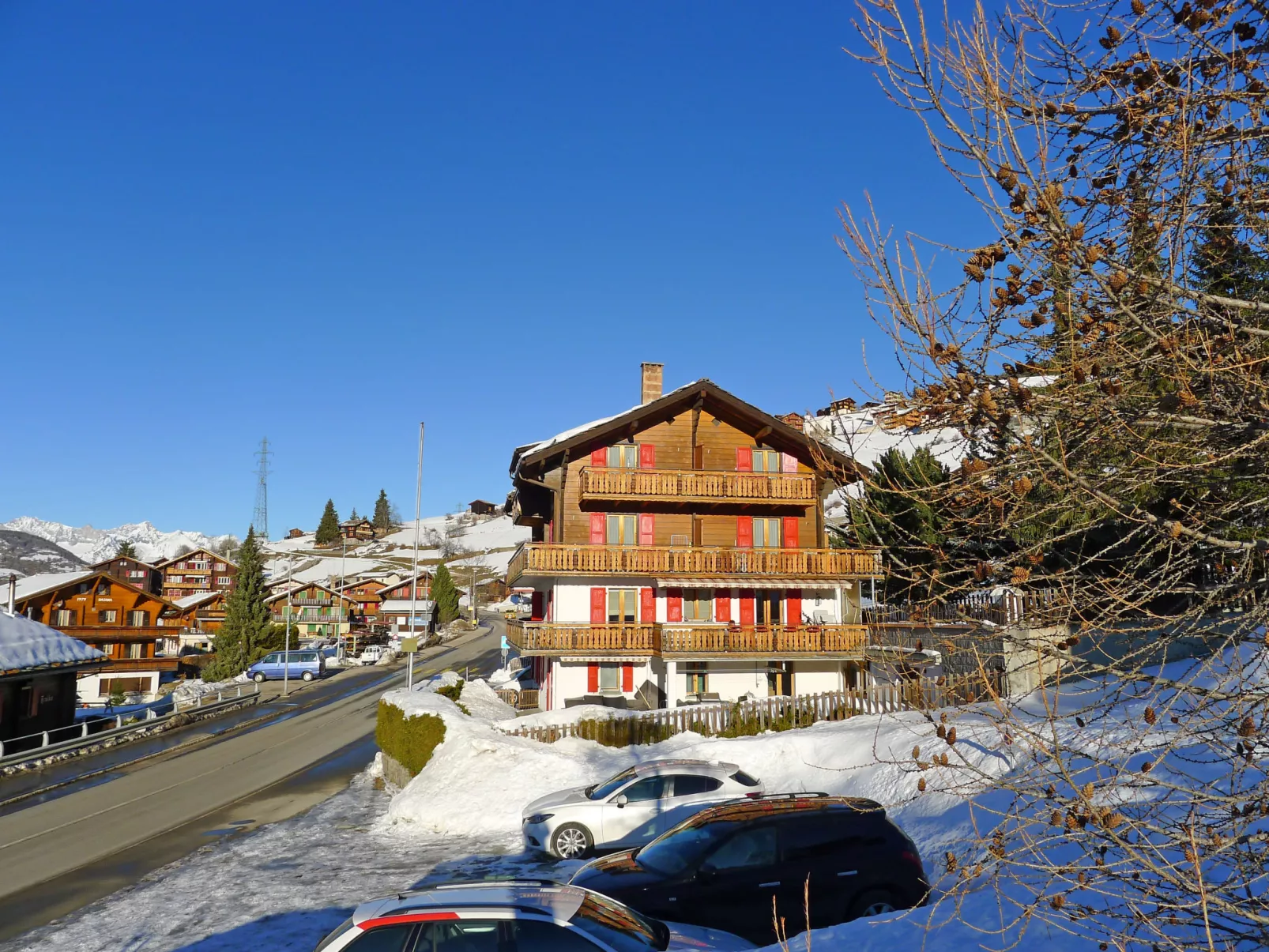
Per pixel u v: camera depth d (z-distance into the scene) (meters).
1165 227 3.61
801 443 31.89
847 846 9.54
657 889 9.19
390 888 12.76
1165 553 4.27
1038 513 3.80
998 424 3.83
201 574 125.31
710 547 31.03
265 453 188.50
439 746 20.36
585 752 20.69
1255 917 3.32
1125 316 3.65
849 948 7.79
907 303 3.86
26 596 60.69
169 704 43.34
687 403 32.47
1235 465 3.72
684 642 28.92
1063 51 4.07
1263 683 3.67
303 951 10.26
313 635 89.25
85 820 20.06
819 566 30.69
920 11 3.94
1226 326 3.54
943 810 12.95
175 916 12.05
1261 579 3.64
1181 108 3.65
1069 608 3.77
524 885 6.98
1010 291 3.75
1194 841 3.29
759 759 18.84
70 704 35.44
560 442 30.70
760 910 9.07
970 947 7.27
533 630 29.50
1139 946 4.71
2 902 13.62
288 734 34.19
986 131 3.93
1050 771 3.89
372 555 183.50
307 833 17.33
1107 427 3.66
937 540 4.18
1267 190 3.62
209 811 20.52
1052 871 3.68
